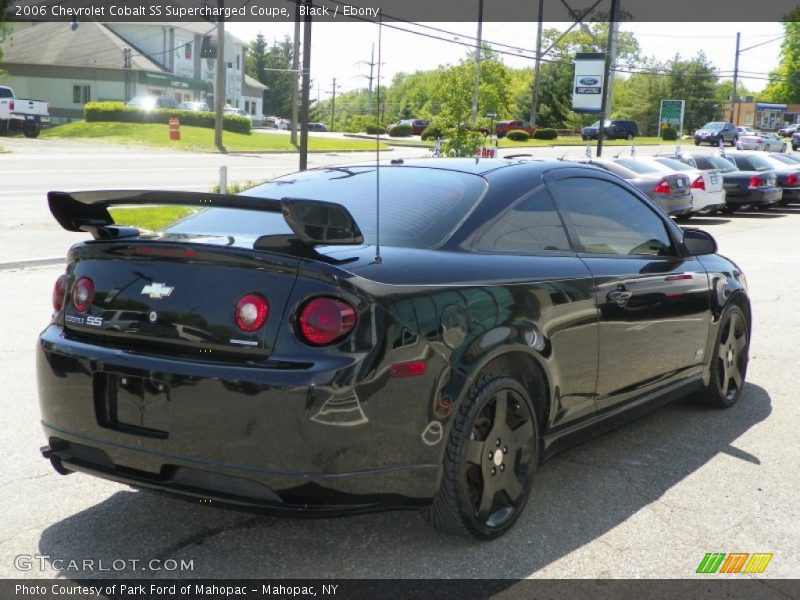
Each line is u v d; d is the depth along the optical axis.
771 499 4.09
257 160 35.41
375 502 3.13
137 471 3.22
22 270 10.19
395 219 3.66
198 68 74.00
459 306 3.33
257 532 3.61
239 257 3.08
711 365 5.28
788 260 13.22
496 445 3.50
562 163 4.40
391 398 3.07
